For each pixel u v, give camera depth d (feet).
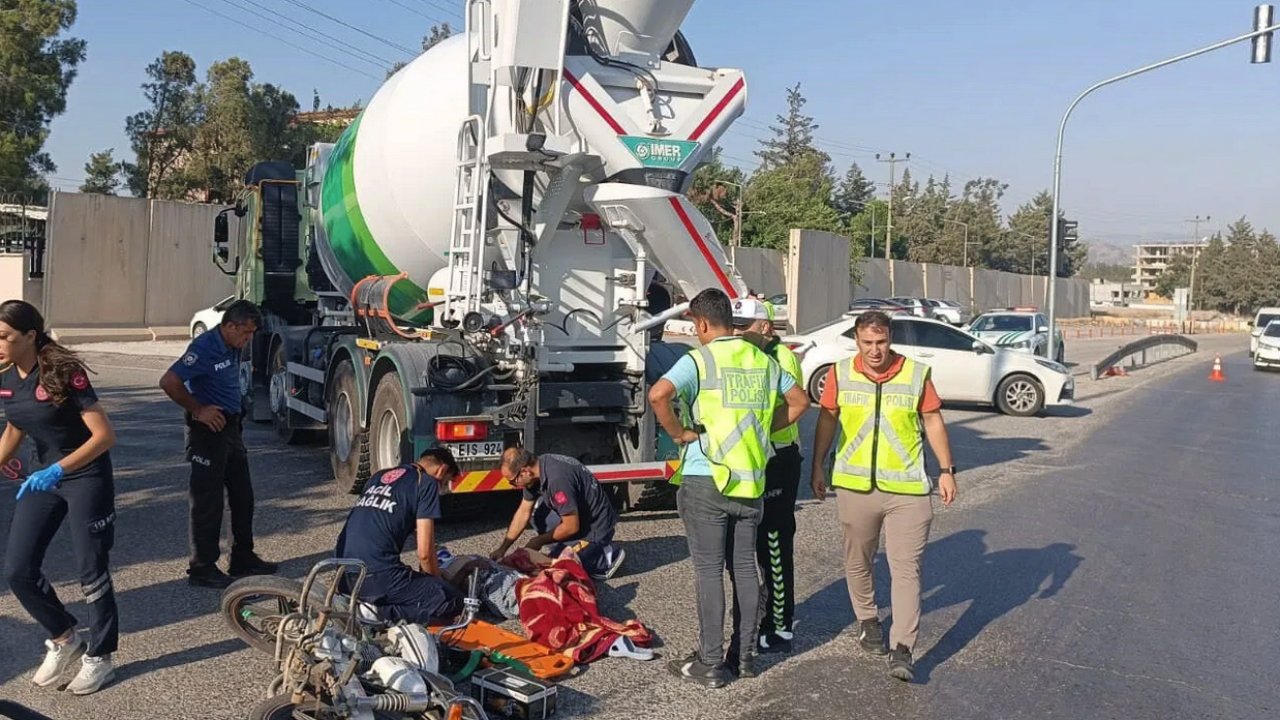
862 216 237.25
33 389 16.15
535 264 26.32
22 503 16.19
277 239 41.96
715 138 26.30
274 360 41.78
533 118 24.90
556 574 19.31
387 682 14.23
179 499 29.45
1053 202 76.43
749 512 17.37
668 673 17.90
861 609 19.13
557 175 25.44
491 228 25.85
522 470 22.12
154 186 149.59
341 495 30.45
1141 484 37.29
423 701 14.24
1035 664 18.93
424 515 18.40
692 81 26.00
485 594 19.83
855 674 18.17
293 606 15.92
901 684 17.76
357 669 14.44
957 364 56.13
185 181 147.95
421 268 29.96
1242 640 20.49
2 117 109.50
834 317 134.41
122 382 57.67
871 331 17.63
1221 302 383.45
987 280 216.74
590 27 25.48
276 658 14.32
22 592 16.16
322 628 14.29
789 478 18.98
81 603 20.58
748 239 159.74
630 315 27.07
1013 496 34.42
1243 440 49.93
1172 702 17.31
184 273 94.89
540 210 25.84
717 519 17.22
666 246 25.82
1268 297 368.27
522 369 25.85
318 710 13.83
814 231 127.03
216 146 148.56
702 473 17.20
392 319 29.63
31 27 107.76
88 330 87.81
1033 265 387.96
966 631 20.71
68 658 16.57
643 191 25.13
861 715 16.39
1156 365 105.50
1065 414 57.72
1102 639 20.39
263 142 147.13
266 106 148.46
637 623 19.35
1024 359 56.03
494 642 18.01
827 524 29.45
